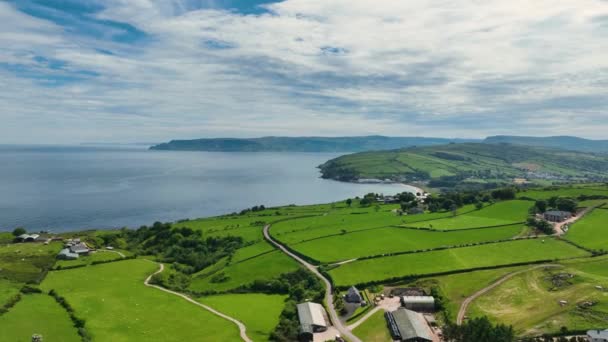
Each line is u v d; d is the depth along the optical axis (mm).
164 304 139250
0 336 102875
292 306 135000
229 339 112625
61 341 104562
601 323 107688
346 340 113312
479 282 143625
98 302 135000
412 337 109500
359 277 154500
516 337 105750
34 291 141375
